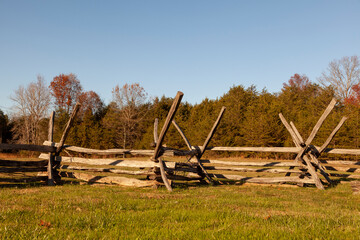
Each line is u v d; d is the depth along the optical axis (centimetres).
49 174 893
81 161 955
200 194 702
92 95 5950
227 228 343
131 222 362
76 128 4078
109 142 4116
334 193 784
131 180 862
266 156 3319
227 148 1050
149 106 5041
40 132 4378
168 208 474
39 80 4453
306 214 456
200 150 1064
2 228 317
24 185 836
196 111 4669
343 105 3809
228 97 4269
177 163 917
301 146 942
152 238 300
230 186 950
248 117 3631
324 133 2867
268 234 316
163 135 786
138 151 923
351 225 376
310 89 5134
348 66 3972
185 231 325
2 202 505
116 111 4725
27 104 4350
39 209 443
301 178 962
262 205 547
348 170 1012
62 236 303
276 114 3506
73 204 491
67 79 5431
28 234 302
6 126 5222
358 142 2734
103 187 812
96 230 322
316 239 304
